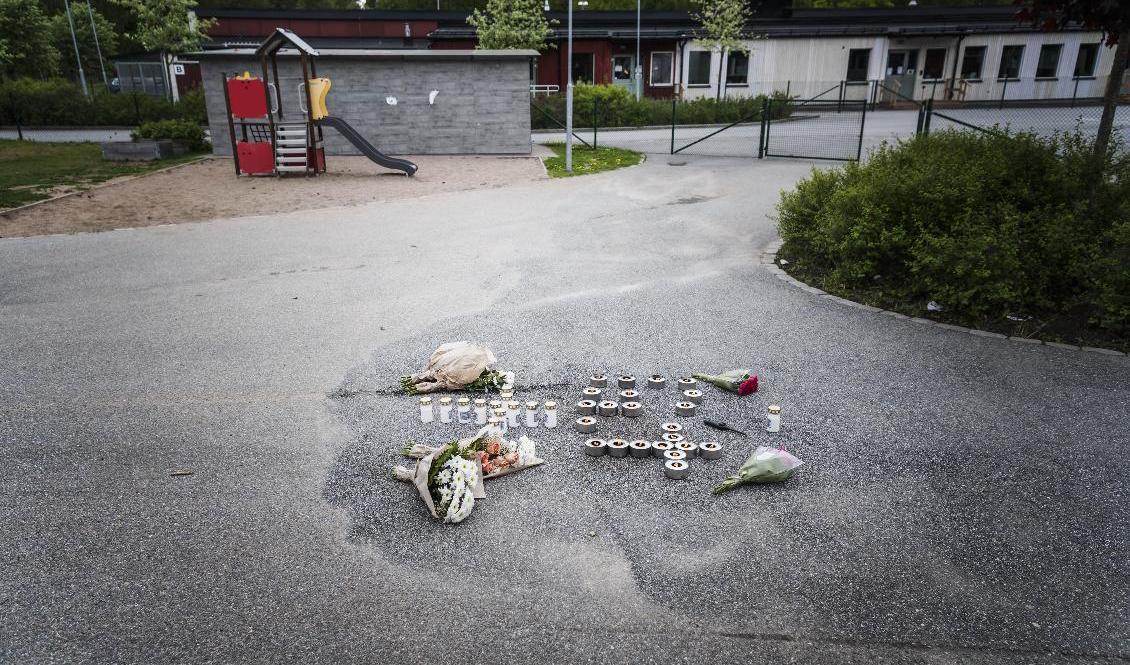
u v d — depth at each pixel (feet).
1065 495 13.97
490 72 72.90
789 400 18.10
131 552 12.35
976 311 23.36
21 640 10.39
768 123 66.08
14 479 14.61
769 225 38.68
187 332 23.31
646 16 130.93
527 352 21.30
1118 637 10.50
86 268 31.32
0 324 24.20
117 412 17.62
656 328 23.30
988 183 27.12
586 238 36.50
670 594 11.32
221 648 10.26
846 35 117.70
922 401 17.98
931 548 12.42
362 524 13.12
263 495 14.03
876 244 26.30
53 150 76.07
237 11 131.34
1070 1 25.77
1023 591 11.42
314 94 58.90
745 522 13.15
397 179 58.39
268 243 36.09
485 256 33.04
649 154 71.56
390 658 10.05
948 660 10.07
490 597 11.26
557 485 14.38
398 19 135.13
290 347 21.89
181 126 77.20
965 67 120.98
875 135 78.28
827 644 10.33
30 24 138.92
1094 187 25.99
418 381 19.07
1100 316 21.94
